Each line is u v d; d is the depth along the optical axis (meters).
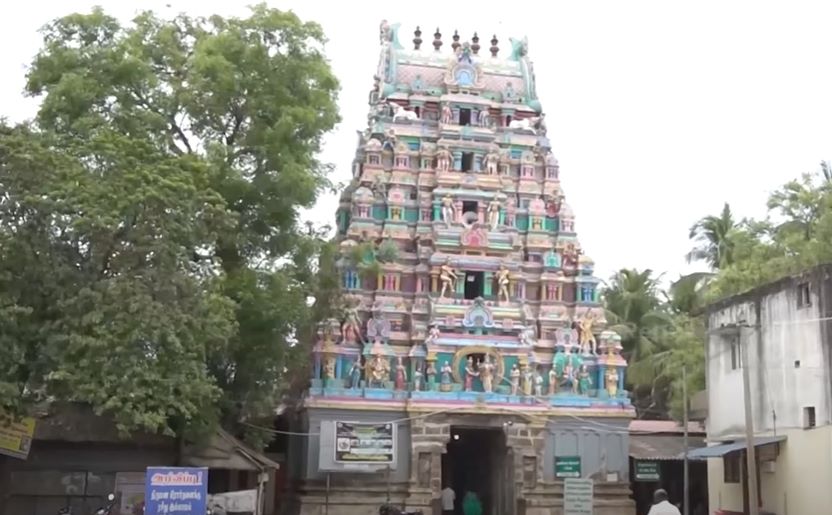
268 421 40.62
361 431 38.38
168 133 32.41
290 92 34.66
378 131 45.16
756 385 34.56
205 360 28.70
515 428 40.31
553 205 45.84
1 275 23.14
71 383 23.44
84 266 24.55
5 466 28.23
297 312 33.44
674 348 51.62
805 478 31.06
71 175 24.41
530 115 47.41
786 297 33.19
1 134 24.30
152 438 29.47
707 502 43.34
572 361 42.34
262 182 33.09
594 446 41.19
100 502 29.19
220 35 33.44
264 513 41.22
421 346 41.12
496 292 43.28
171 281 24.78
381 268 42.25
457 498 46.16
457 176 44.44
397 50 47.59
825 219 39.41
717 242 54.91
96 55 31.92
